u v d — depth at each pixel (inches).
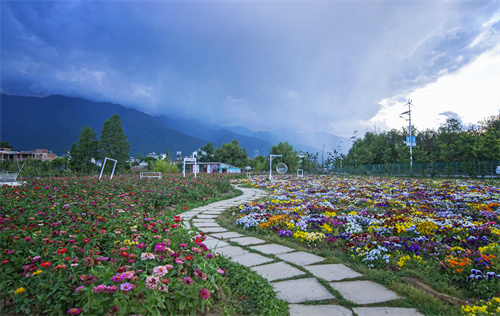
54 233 154.6
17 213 223.5
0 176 885.8
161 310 101.7
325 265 187.6
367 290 149.1
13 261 125.7
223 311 118.4
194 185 614.9
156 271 105.2
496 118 1464.1
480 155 1134.4
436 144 1599.4
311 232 260.8
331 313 125.3
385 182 931.3
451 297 138.3
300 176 1528.1
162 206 440.1
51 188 399.5
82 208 247.3
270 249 225.5
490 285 140.4
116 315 90.0
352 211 359.6
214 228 306.0
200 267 123.0
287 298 140.1
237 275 153.3
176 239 151.3
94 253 132.1
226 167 2298.2
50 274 111.2
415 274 163.8
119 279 97.0
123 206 308.0
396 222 270.4
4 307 109.3
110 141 1739.7
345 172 1934.1
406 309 129.0
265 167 2265.0
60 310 98.4
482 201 429.1
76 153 1609.3
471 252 177.9
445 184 745.0
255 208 399.5
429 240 218.8
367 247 202.1
